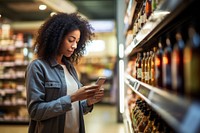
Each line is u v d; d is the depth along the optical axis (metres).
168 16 1.23
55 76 2.05
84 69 13.18
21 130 6.27
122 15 7.02
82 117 2.22
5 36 7.59
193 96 0.86
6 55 7.57
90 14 12.20
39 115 1.89
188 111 0.77
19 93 7.44
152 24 1.54
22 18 11.83
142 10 2.75
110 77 12.84
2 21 9.35
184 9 1.10
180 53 1.03
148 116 2.31
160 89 1.29
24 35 7.75
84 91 1.93
